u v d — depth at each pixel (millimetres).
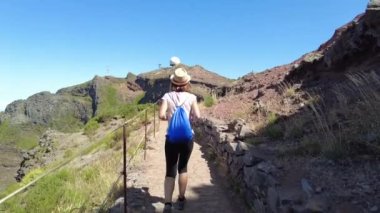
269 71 9516
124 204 2934
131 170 4609
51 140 15922
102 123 16984
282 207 2342
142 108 17156
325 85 5055
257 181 2936
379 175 2484
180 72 3104
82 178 5105
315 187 2482
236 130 4688
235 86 10633
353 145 2939
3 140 95812
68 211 3936
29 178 9289
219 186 3836
